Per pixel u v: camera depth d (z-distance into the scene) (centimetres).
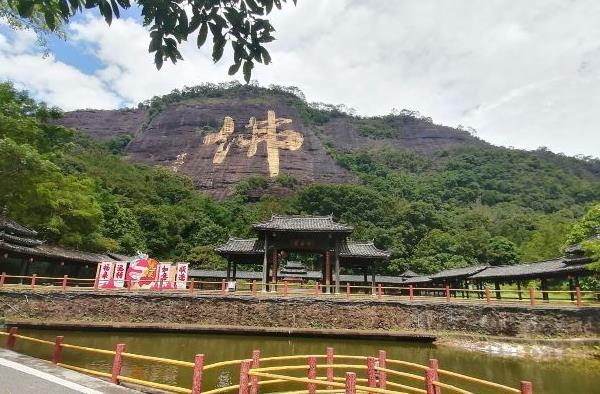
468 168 13412
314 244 3080
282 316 2559
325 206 8825
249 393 948
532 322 2436
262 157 12812
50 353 1647
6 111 2683
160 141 13675
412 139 16875
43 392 747
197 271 5278
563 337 2381
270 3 483
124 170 9344
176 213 7688
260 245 3347
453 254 6619
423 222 7931
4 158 2225
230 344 2145
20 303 2481
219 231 7531
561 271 2850
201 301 2594
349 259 3819
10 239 2803
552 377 1695
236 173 11962
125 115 16675
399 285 5241
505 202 11131
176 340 2200
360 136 16788
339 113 18612
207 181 11525
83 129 15025
